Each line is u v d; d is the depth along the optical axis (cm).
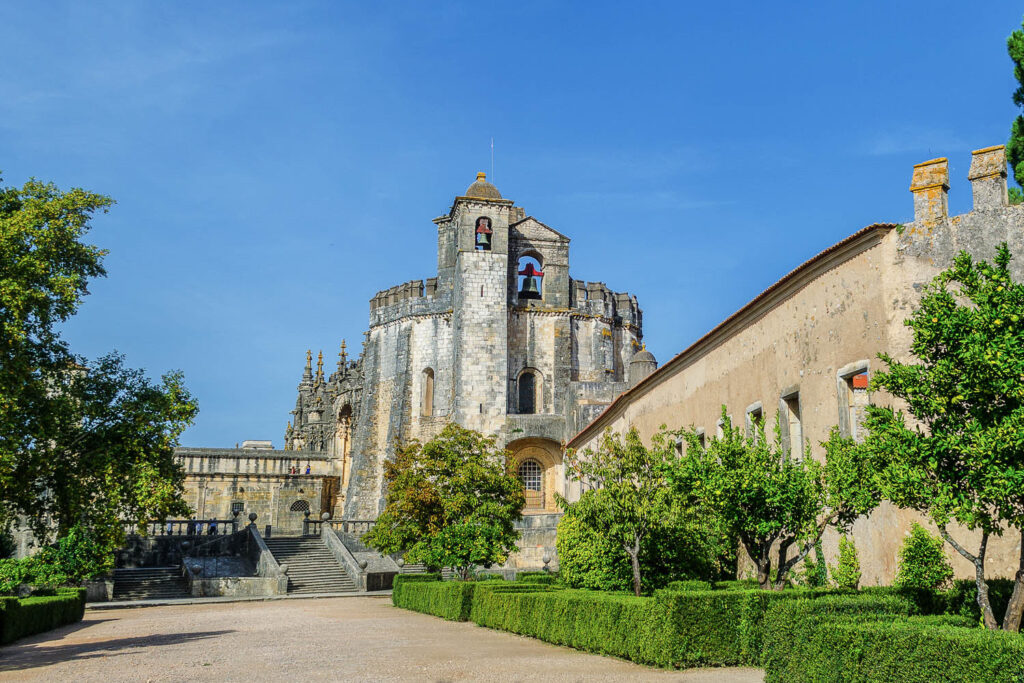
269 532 6038
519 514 3997
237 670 1791
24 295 2642
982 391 1277
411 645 2227
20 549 4800
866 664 1198
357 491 8144
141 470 3030
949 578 1788
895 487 1308
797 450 2458
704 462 1855
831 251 2191
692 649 1662
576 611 2050
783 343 2506
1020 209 1939
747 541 1859
